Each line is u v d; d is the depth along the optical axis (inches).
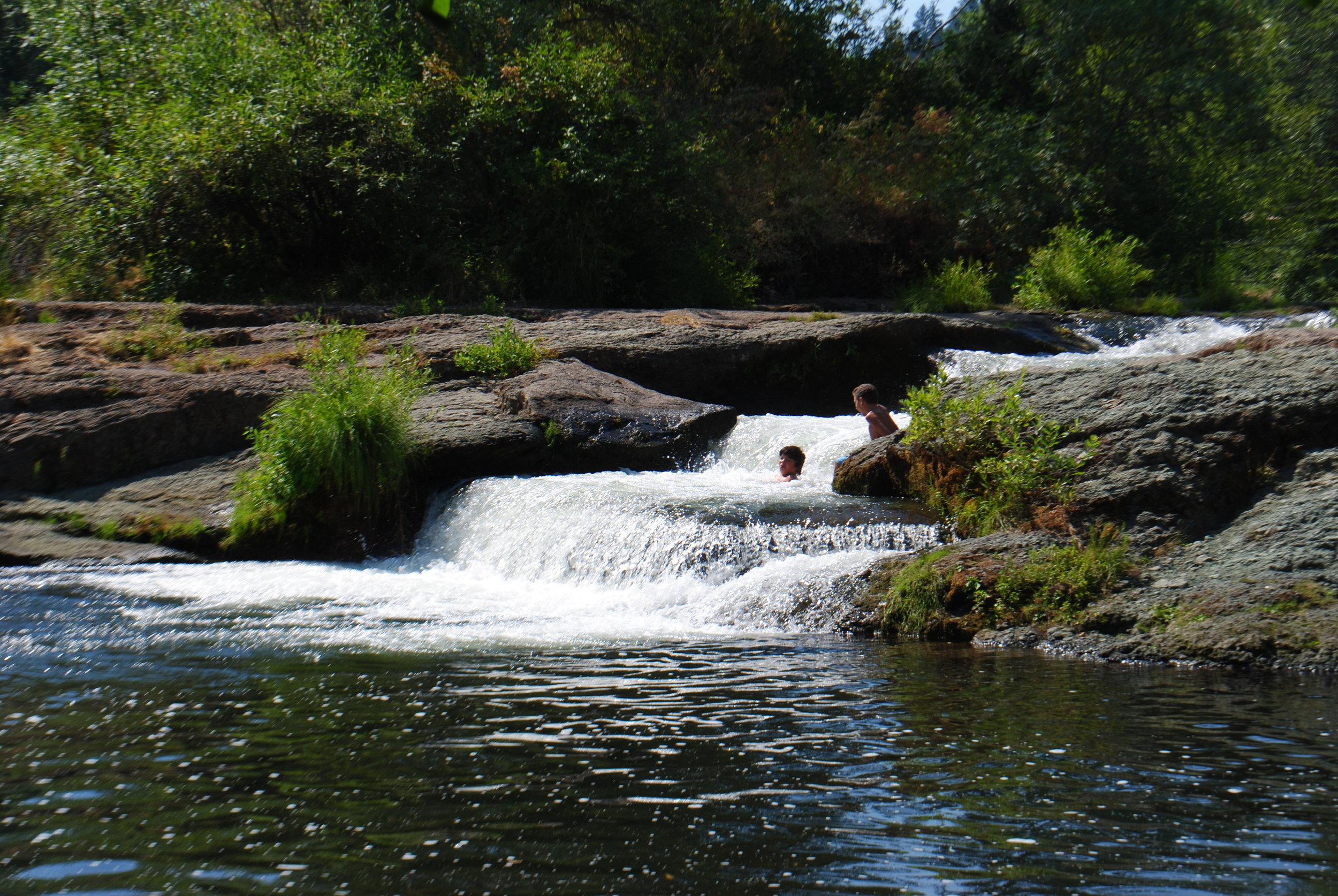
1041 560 282.7
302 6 881.5
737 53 1240.8
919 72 1411.2
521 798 140.5
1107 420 332.5
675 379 564.7
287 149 724.7
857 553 317.7
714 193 880.3
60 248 711.7
